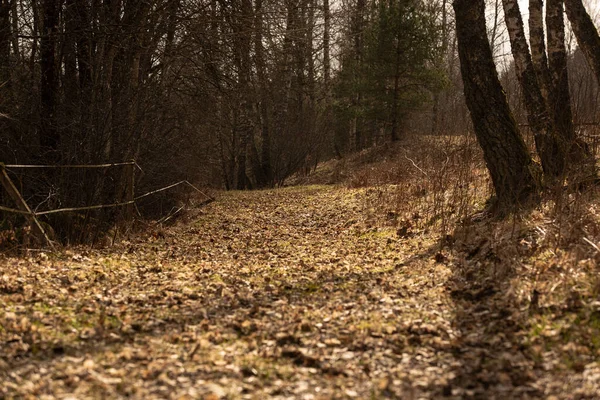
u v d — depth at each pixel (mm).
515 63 10781
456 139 17344
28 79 12922
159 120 16312
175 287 6883
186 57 15508
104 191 12109
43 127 12148
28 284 6527
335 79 32688
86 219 9977
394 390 4023
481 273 6664
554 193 8312
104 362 4441
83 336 4945
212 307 6035
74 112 11922
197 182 21984
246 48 15750
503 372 4207
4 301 5789
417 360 4527
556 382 3965
